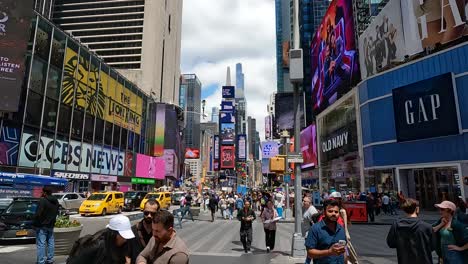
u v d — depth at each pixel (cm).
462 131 2820
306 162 7031
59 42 3697
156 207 454
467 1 2959
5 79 2811
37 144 3328
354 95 4225
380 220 2436
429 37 3281
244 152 14550
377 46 4091
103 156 4694
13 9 2914
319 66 6378
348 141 4409
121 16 10494
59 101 3681
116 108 5153
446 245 570
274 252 1215
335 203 441
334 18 5581
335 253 411
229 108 14750
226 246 1360
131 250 427
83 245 385
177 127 8769
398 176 3359
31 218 1322
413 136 3178
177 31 12719
